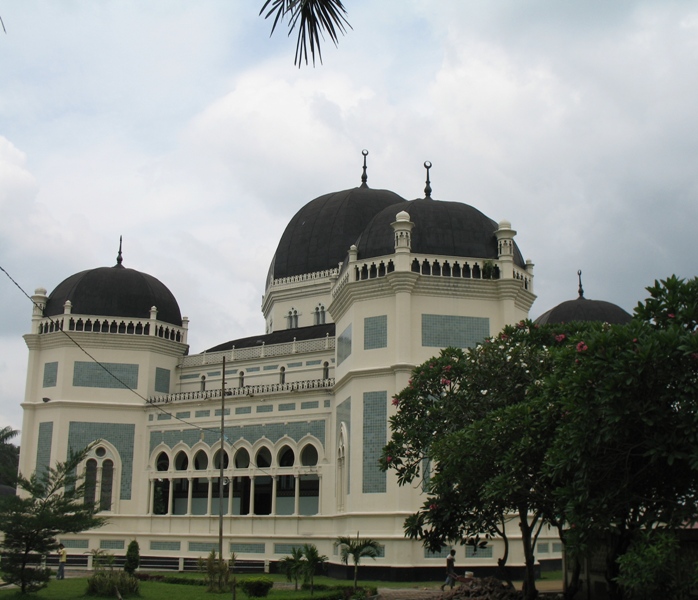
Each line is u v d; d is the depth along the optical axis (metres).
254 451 53.41
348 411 46.12
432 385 30.92
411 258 44.78
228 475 53.94
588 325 30.02
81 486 34.06
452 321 44.62
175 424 57.38
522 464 23.78
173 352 62.16
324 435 50.78
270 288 65.69
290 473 51.53
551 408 23.22
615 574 22.30
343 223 64.38
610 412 19.06
